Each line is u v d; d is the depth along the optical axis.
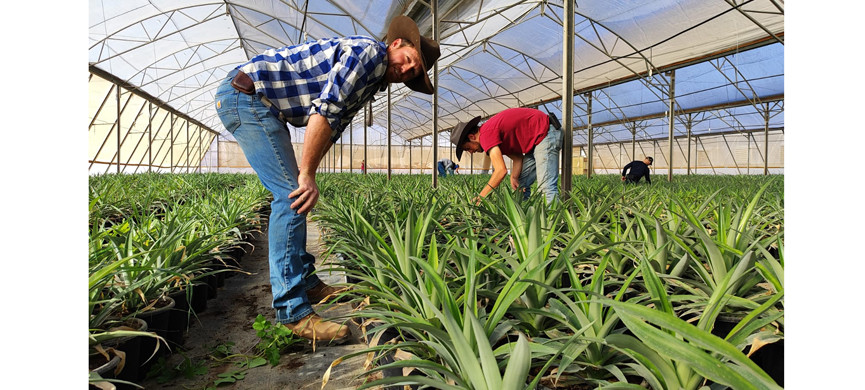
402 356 1.37
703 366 0.79
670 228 2.19
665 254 1.75
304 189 1.85
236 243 2.85
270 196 6.41
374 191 5.48
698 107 16.27
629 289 1.73
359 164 34.00
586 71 13.07
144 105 17.88
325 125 1.81
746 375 0.79
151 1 9.68
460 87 18.77
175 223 2.57
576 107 19.39
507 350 1.09
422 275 1.70
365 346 1.92
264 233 5.15
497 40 12.42
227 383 1.61
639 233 2.11
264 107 1.92
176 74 15.70
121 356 1.33
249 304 2.54
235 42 14.48
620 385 0.93
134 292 1.72
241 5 10.72
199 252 2.06
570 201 2.53
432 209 1.81
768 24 8.30
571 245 1.56
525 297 1.53
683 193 3.86
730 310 1.55
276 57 1.90
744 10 7.88
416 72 2.08
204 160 31.27
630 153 28.83
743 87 13.72
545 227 2.06
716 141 25.02
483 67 15.26
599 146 30.83
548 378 1.22
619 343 0.96
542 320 1.49
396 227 1.95
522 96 17.95
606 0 8.83
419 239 1.76
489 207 2.90
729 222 1.86
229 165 32.00
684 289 1.64
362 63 1.82
